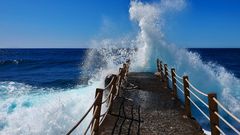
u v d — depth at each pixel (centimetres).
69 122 1021
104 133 642
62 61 6175
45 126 1009
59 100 1288
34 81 2716
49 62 5828
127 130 666
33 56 9512
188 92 788
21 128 1007
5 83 2448
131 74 1733
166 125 710
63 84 2428
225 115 1292
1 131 987
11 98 1552
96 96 580
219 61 5947
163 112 834
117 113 809
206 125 1093
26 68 4484
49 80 2802
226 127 1156
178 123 729
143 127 692
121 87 1189
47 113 1095
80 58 7644
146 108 880
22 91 1877
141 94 1106
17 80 2792
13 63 5528
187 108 786
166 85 1249
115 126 693
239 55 8956
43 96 1598
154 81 1448
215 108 530
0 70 4125
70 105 1184
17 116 1114
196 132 662
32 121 1048
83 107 1134
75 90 1680
